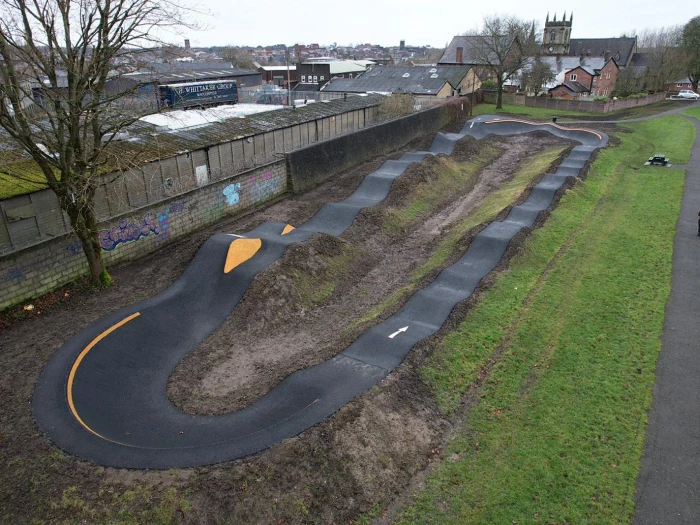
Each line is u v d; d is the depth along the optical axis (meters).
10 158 18.77
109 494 10.31
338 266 21.78
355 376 14.27
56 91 15.81
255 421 12.95
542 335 16.88
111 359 15.34
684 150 40.94
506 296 19.03
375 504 10.96
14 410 12.62
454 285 19.88
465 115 57.03
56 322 16.81
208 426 13.03
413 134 44.78
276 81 89.56
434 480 11.59
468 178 35.91
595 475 11.66
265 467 11.00
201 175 26.03
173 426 13.17
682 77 83.31
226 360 16.27
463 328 16.92
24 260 17.48
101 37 15.93
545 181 31.30
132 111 19.09
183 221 24.06
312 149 31.77
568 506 10.90
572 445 12.48
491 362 15.60
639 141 45.25
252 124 31.48
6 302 17.12
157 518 9.88
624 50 96.75
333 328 18.20
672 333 16.89
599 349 16.11
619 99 67.00
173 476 10.76
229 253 20.59
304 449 11.46
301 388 14.11
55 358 14.68
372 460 11.76
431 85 60.78
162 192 23.64
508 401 13.98
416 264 23.11
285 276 19.59
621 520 10.59
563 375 14.97
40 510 9.97
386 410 13.02
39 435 11.84
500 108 64.50
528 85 72.50
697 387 14.44
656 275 20.62
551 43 99.38
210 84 43.75
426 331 16.59
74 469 10.90
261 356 16.52
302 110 37.47
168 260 21.39
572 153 38.69
